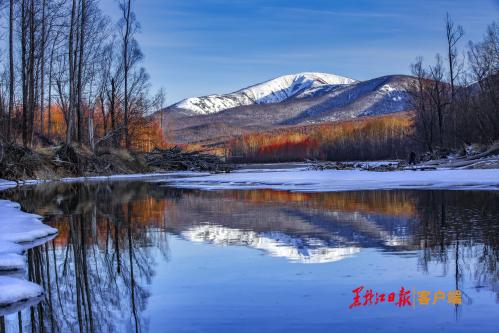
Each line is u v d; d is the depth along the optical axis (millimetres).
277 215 12391
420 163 39906
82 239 9602
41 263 7672
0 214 12164
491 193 16734
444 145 47656
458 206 13359
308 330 4582
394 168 37094
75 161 33625
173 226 11023
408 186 20938
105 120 46969
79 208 14906
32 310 5535
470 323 4660
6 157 28000
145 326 4809
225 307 5270
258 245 8555
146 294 5867
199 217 12422
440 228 9852
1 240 9000
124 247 8750
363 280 6145
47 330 4938
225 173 43062
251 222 11344
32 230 9906
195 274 6680
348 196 17062
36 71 34906
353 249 8000
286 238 9141
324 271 6625
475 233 9211
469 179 23312
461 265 6793
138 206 15312
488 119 42250
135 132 50500
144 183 27609
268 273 6594
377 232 9539
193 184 26234
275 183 25688
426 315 4898
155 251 8328
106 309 5387
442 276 6262
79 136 37125
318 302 5344
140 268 7156
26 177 28906
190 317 5004
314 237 9156
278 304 5301
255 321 4836
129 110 45281
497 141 35969
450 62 46906
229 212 13312
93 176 35125
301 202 15430
